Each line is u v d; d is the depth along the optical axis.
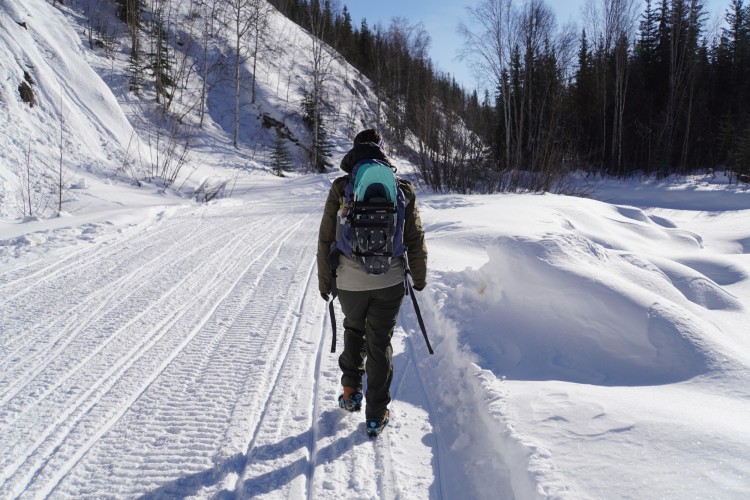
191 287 5.68
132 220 9.40
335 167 33.16
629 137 34.53
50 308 4.85
